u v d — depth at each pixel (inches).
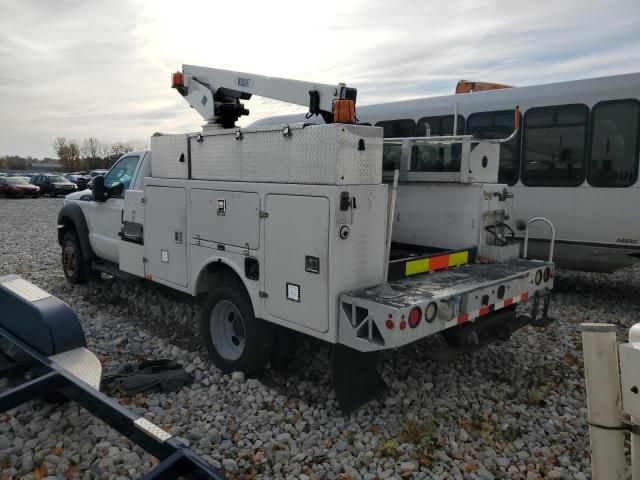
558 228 306.8
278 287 150.3
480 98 331.6
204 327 182.5
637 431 87.7
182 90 224.5
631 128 278.2
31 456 123.0
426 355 191.3
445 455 130.0
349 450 132.6
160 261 202.7
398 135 371.6
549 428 145.2
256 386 162.2
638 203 278.8
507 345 208.1
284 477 122.0
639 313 266.7
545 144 308.2
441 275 164.2
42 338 148.2
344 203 134.3
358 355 146.9
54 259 389.7
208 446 131.6
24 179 1322.6
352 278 139.7
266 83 193.6
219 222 169.8
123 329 219.0
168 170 194.9
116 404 114.4
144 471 118.5
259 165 154.6
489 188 190.4
